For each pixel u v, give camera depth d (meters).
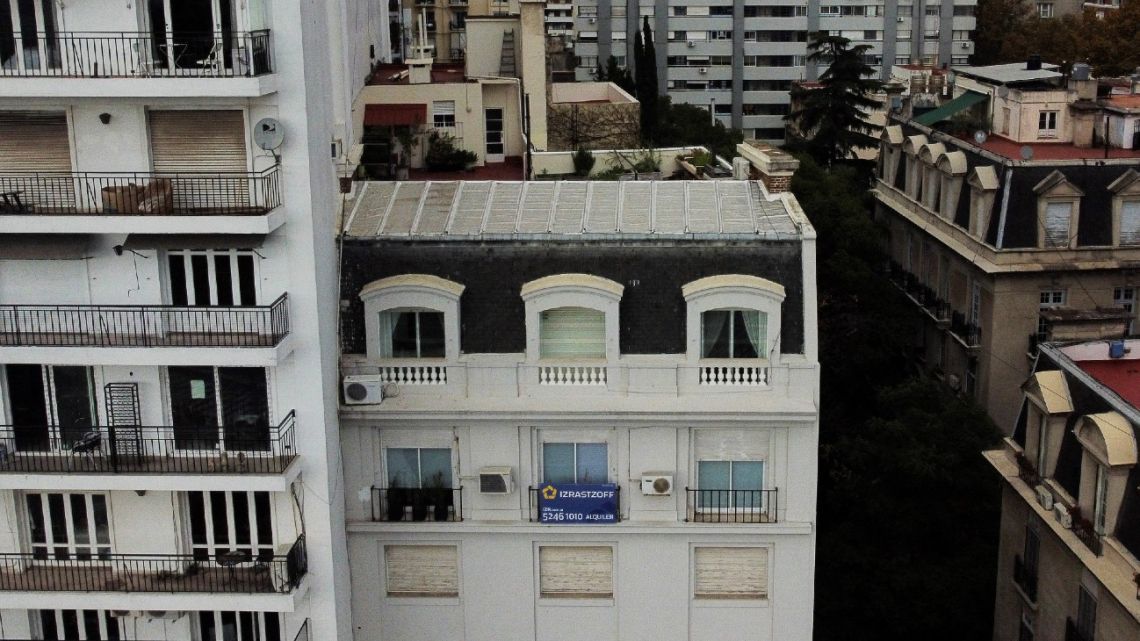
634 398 37.16
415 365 37.56
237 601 34.00
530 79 61.62
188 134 32.97
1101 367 43.16
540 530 37.56
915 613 48.03
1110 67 127.81
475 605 38.50
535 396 37.38
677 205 40.91
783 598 38.03
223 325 33.66
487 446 37.47
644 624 38.38
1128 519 35.88
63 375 34.53
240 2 31.89
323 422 34.59
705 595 38.41
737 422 36.78
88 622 36.81
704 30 139.62
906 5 139.75
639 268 38.06
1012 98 77.00
